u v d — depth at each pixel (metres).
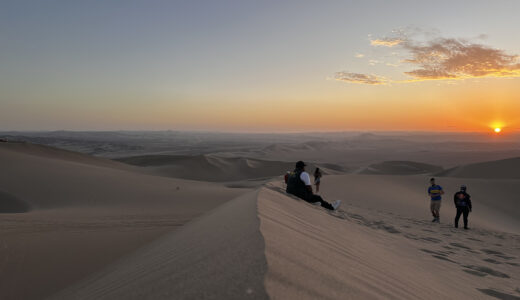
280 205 4.46
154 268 2.25
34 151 44.34
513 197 21.59
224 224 3.15
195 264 1.83
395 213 13.30
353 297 1.56
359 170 91.06
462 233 8.79
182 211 11.32
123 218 8.91
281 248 1.92
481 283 3.60
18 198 15.45
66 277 3.94
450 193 22.08
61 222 7.96
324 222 4.61
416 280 2.82
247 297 1.16
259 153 195.00
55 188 17.47
